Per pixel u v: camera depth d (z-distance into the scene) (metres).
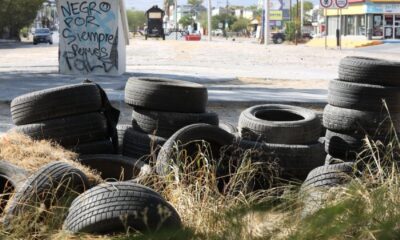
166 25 150.88
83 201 5.00
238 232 4.75
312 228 4.23
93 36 23.20
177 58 36.28
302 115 8.12
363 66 7.86
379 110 7.73
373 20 73.06
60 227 5.12
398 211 4.63
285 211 5.38
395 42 70.00
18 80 20.48
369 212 4.55
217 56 39.34
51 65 30.22
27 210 5.20
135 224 4.82
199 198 5.90
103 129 7.95
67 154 6.91
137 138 7.81
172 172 6.28
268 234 4.66
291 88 19.64
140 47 50.19
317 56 41.91
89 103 7.78
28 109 7.62
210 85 20.20
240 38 120.19
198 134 6.91
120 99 14.86
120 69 23.61
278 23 111.88
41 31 73.69
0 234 5.04
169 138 7.29
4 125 11.67
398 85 7.82
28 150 6.63
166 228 4.81
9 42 83.50
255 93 17.55
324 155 7.87
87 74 23.23
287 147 7.33
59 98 7.63
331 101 8.08
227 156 7.14
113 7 23.08
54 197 5.39
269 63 33.88
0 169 5.86
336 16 81.00
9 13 91.44
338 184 6.19
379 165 6.26
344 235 4.21
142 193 4.98
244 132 7.73
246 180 6.58
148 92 7.78
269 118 8.31
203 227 5.07
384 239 4.21
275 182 7.04
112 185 5.08
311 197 5.65
